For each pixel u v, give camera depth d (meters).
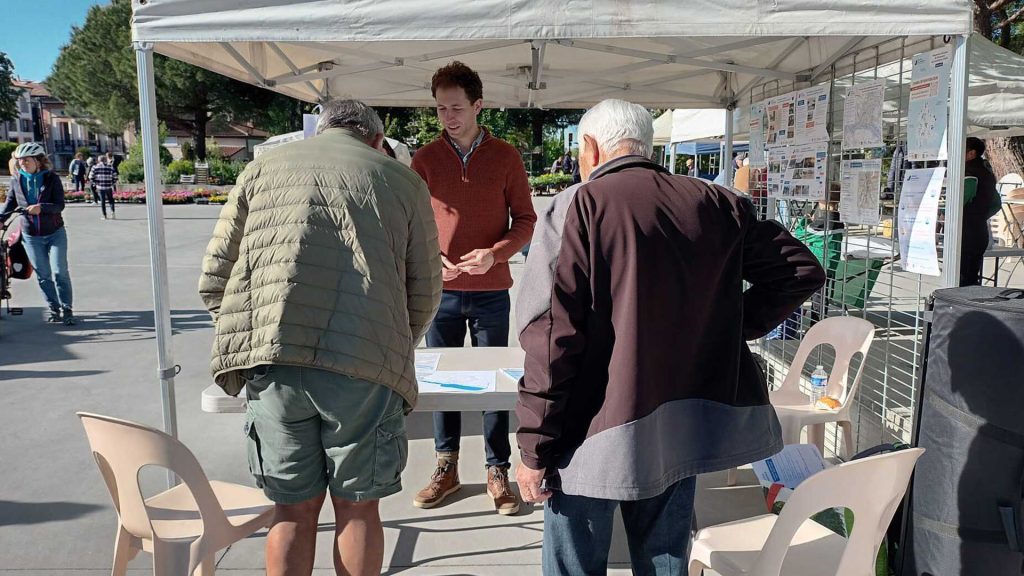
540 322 1.62
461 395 2.33
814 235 4.88
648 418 1.61
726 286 1.71
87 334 6.82
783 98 4.15
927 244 2.66
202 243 13.86
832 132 3.79
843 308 3.98
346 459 1.93
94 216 19.98
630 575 2.77
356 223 1.90
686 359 1.67
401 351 1.96
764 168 4.60
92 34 35.69
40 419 4.52
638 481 1.59
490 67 4.72
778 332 4.99
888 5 2.38
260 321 1.87
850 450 3.08
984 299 2.16
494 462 3.26
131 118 37.19
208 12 2.42
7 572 2.77
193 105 35.44
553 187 27.64
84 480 3.62
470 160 3.11
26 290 9.14
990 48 6.21
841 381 3.19
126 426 1.88
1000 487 2.09
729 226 1.70
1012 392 2.04
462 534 3.05
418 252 2.07
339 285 1.87
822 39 3.59
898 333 5.58
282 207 1.90
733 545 2.07
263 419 1.94
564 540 1.77
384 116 24.28
